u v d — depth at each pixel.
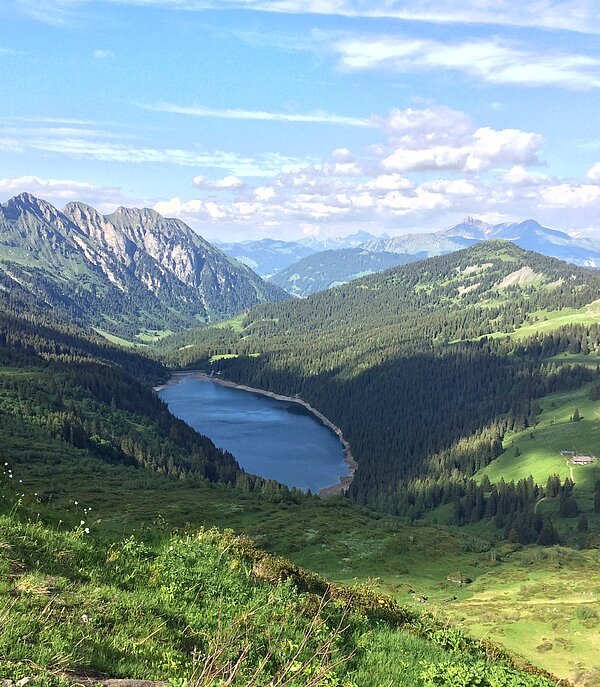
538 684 13.16
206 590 14.13
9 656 7.95
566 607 70.75
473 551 107.44
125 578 13.50
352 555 94.38
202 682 8.57
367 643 14.23
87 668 8.52
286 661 10.84
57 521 17.09
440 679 12.38
